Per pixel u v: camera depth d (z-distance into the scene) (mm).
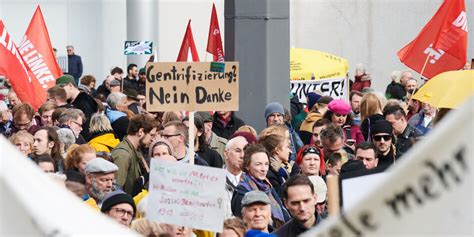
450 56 19078
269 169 12336
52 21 38562
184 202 8633
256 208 9023
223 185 8602
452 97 13883
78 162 11656
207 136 15297
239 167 11539
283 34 18094
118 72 28312
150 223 7941
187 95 12078
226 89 12133
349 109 16391
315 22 38781
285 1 18062
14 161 2547
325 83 25328
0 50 17578
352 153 14766
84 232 2557
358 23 38312
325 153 13070
